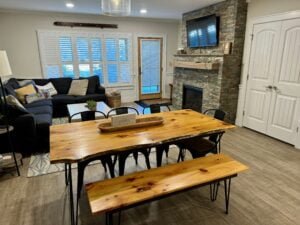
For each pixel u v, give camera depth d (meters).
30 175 2.75
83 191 2.41
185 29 5.87
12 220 2.00
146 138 2.05
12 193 2.39
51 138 2.04
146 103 6.81
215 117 3.02
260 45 4.06
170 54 7.36
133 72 6.99
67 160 1.64
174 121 2.58
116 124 2.25
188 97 5.78
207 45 4.99
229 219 2.02
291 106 3.64
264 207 2.19
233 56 4.41
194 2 4.58
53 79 5.70
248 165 3.02
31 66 5.82
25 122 3.16
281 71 3.74
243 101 4.56
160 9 5.32
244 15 4.27
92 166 3.00
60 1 4.48
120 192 1.64
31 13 5.50
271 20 3.79
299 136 3.54
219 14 4.64
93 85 5.81
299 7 3.34
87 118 2.99
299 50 3.43
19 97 4.59
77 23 5.94
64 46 6.00
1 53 2.61
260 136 4.12
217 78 4.56
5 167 2.80
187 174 1.90
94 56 6.38
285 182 2.62
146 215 2.07
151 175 1.88
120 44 6.60
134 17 6.53
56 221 1.99
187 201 2.28
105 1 2.72
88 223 1.96
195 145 2.58
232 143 3.79
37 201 2.27
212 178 1.84
